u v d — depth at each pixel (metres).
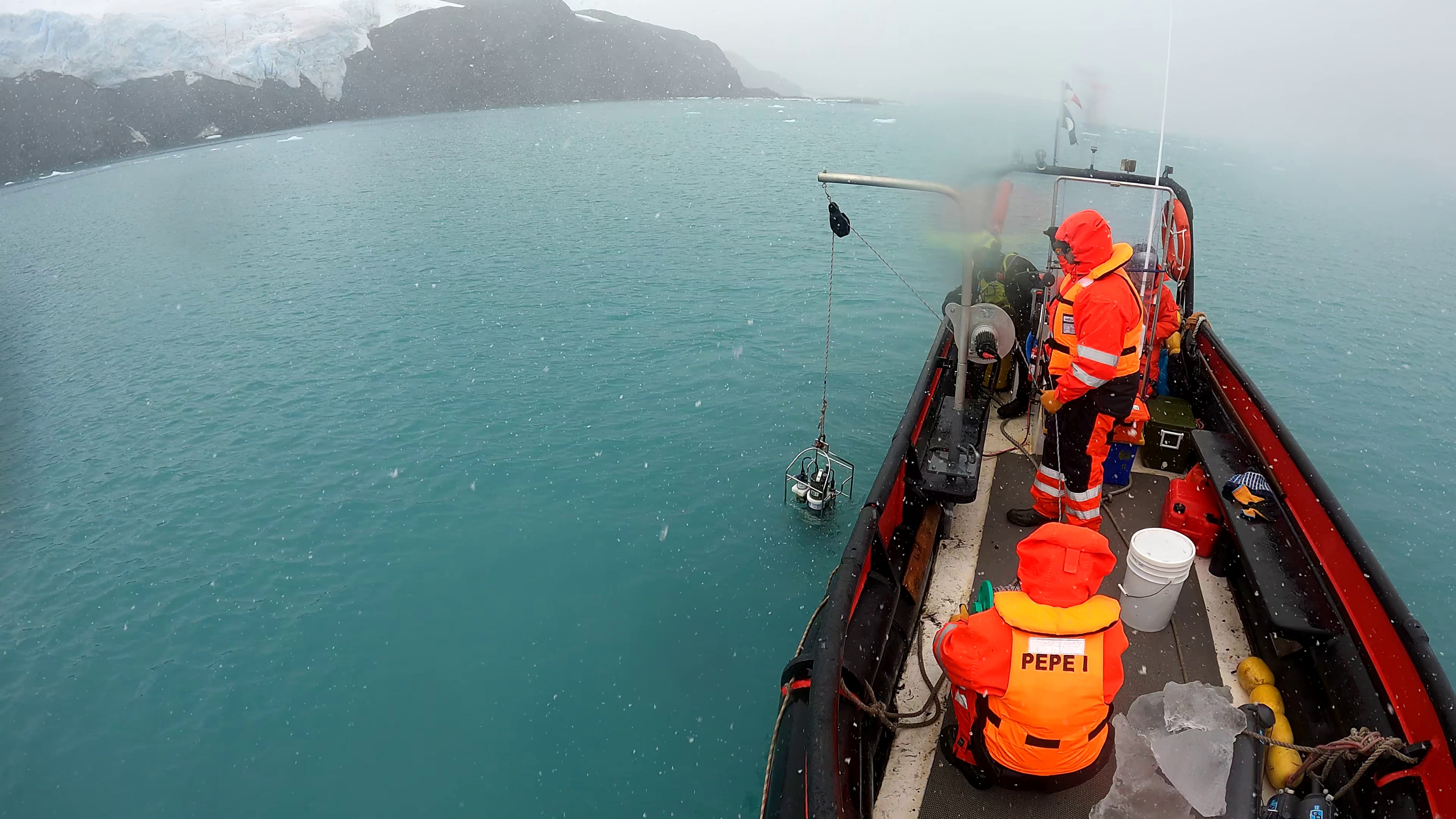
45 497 10.55
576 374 13.34
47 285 23.84
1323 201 36.31
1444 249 25.03
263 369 14.77
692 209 29.84
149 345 16.91
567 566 8.04
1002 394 5.85
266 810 5.58
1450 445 11.12
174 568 8.69
